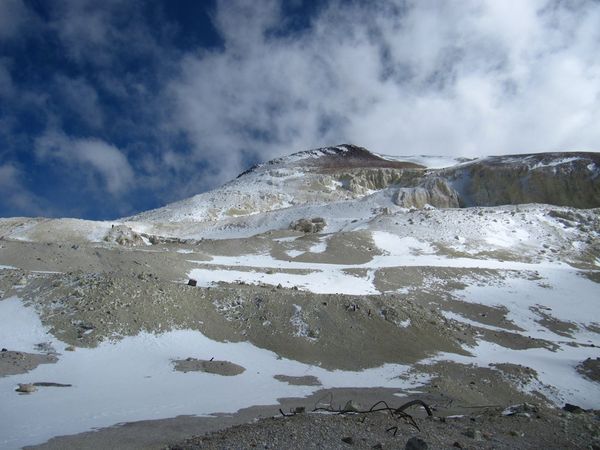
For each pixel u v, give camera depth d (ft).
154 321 89.71
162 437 42.42
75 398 56.80
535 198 321.32
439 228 235.61
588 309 140.05
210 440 36.83
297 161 544.62
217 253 183.42
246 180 454.40
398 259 188.34
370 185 414.41
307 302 105.70
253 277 141.49
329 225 266.98
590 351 107.65
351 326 99.55
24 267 124.57
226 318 98.27
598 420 53.98
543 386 81.41
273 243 203.31
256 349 89.51
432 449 34.22
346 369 83.35
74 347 77.92
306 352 89.66
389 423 41.06
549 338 118.83
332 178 424.05
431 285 152.76
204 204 370.53
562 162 335.88
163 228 288.30
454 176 364.99
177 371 72.79
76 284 97.25
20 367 67.26
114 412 51.75
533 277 167.43
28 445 39.78
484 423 45.37
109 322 86.12
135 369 72.43
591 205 305.32
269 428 38.65
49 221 244.22
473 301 141.49
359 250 198.90
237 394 63.77
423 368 84.53
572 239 232.32
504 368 85.66
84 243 213.46
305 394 66.03
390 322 102.83
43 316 86.74
